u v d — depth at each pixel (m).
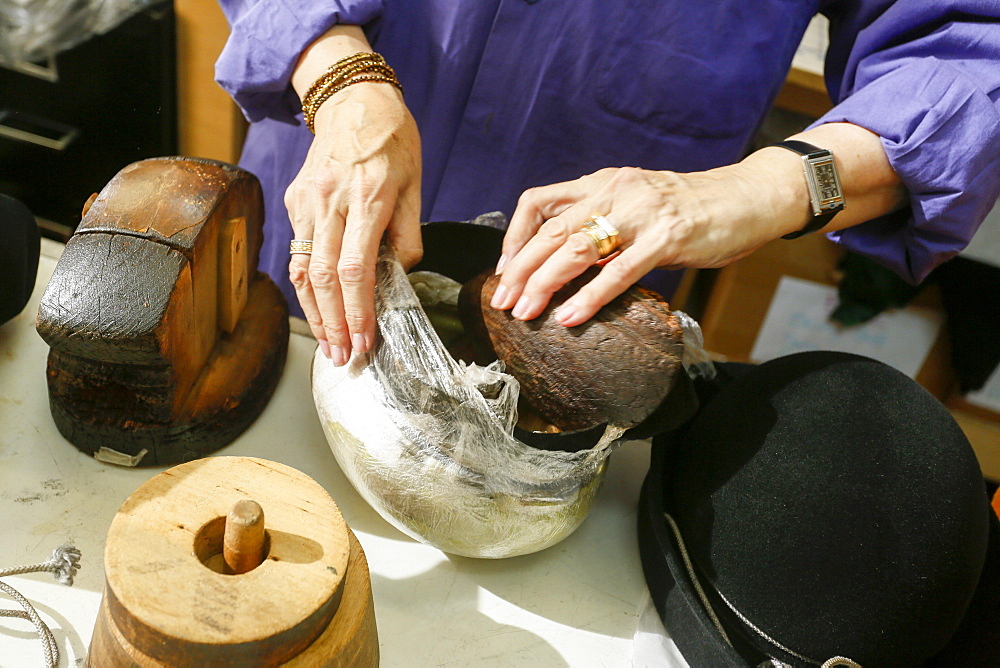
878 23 0.75
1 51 1.04
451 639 0.59
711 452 0.60
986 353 1.43
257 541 0.43
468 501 0.56
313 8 0.73
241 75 0.75
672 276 0.96
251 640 0.40
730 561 0.56
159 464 0.66
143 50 1.19
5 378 0.70
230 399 0.68
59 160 1.15
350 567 0.49
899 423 0.55
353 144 0.63
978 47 0.68
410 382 0.54
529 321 0.56
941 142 0.66
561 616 0.62
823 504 0.53
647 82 0.80
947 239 0.74
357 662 0.47
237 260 0.68
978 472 0.55
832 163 0.67
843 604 0.53
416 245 0.63
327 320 0.60
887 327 1.54
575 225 0.59
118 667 0.43
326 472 0.69
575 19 0.79
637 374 0.52
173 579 0.42
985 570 0.60
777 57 0.82
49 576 0.57
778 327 1.63
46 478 0.63
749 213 0.63
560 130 0.86
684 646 0.59
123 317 0.57
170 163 0.66
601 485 0.65
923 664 0.61
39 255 0.73
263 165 1.02
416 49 0.85
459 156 0.91
